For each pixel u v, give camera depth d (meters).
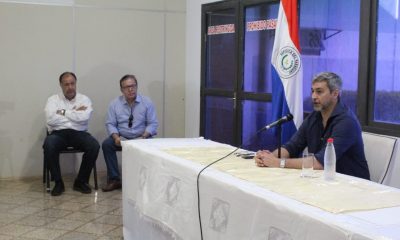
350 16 3.75
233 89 5.09
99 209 4.18
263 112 4.73
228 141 5.23
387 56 3.41
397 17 3.33
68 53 5.37
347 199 1.83
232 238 2.05
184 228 2.44
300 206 1.73
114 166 4.91
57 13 5.28
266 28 4.63
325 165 2.19
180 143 3.28
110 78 5.58
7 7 5.08
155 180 2.78
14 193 4.68
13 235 3.47
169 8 5.79
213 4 5.31
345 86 3.84
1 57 5.10
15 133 5.23
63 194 4.67
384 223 1.54
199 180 2.31
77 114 4.84
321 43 4.07
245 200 1.97
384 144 2.85
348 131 2.66
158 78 5.82
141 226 3.03
